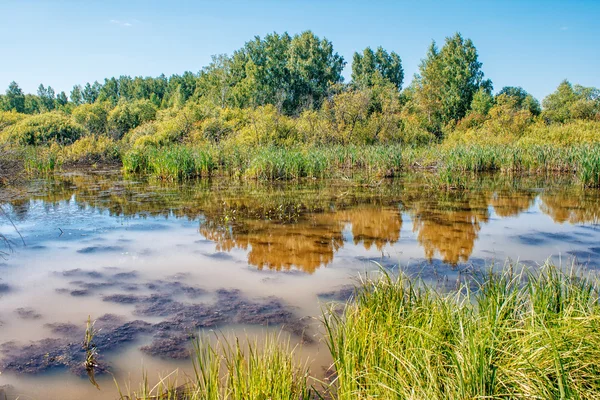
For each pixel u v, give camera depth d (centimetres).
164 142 2517
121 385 330
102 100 7081
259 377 271
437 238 734
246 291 509
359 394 267
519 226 818
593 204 1040
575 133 2359
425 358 272
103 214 952
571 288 365
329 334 333
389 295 369
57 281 539
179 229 809
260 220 882
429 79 4103
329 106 2788
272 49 5509
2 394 319
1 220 885
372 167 1764
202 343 389
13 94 6681
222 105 4306
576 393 239
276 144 2372
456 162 1784
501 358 272
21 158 1897
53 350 380
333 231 788
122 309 462
